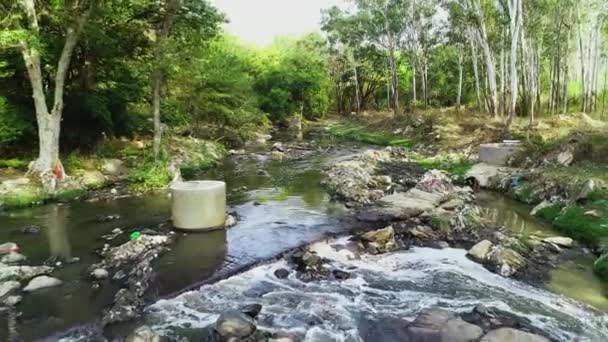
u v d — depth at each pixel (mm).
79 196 13852
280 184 16266
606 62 36531
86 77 18797
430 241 9898
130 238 9562
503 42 29719
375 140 32719
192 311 6617
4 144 16047
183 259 8336
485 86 37812
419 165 20688
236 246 9070
